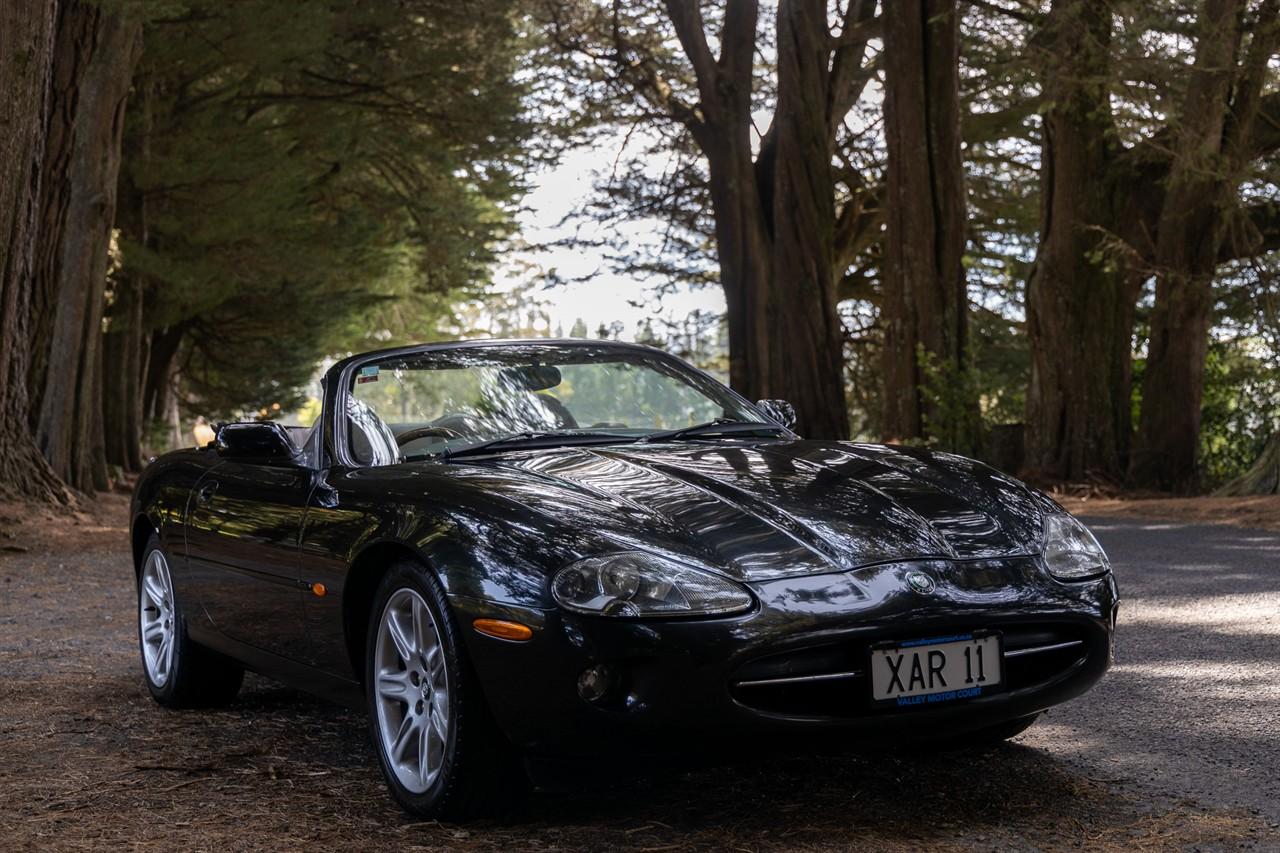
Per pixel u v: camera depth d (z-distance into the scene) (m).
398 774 3.50
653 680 2.99
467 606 3.17
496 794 3.29
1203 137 15.41
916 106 18.78
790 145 21.45
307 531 3.96
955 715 3.18
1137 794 3.44
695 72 22.52
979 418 18.50
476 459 4.00
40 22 13.26
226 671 5.02
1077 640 3.41
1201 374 17.59
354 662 3.82
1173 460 17.56
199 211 22.39
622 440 4.25
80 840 3.27
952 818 3.27
